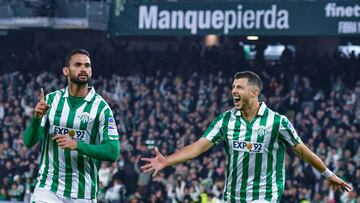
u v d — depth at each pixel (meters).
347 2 55.84
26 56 68.38
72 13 61.34
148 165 20.75
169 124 55.62
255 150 21.11
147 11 59.78
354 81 57.53
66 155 20.91
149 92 59.81
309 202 46.75
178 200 48.19
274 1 57.31
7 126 60.44
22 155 55.69
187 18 59.00
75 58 20.78
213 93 57.62
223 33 58.41
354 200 45.47
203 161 49.59
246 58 65.69
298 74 58.81
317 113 53.44
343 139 50.47
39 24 61.69
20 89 64.25
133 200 49.38
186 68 61.59
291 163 49.03
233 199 21.44
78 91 20.97
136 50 65.06
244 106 21.11
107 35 65.81
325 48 64.81
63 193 21.03
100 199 50.31
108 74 64.31
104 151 20.50
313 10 56.62
